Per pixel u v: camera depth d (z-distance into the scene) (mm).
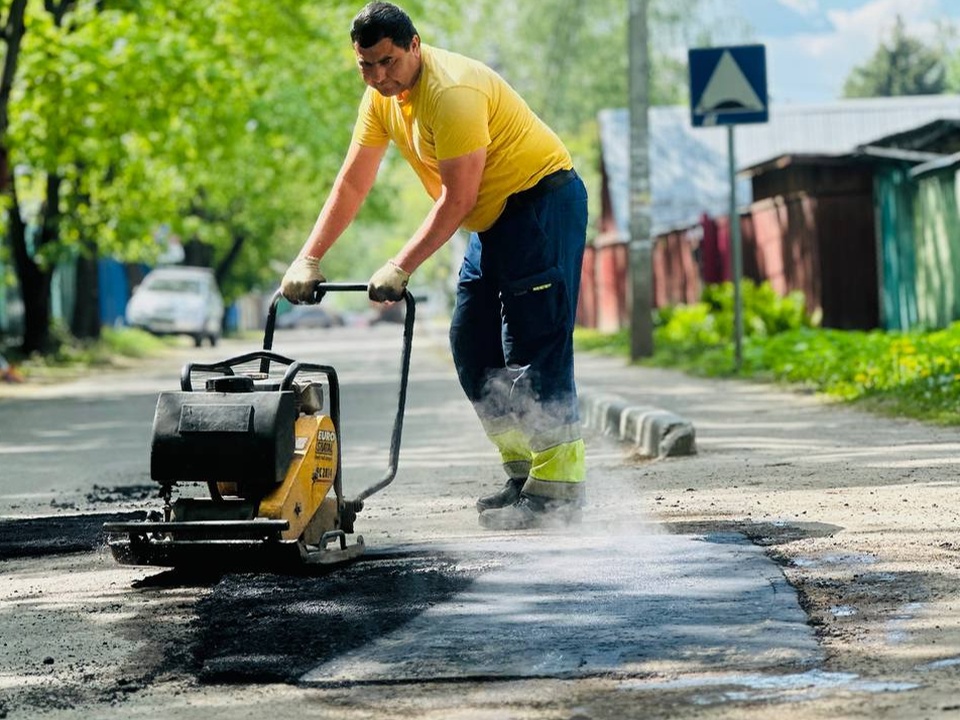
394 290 6898
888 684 4309
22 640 5387
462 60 6941
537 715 4203
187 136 31047
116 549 6062
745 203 47281
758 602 5320
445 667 4695
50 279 32156
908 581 5547
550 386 7258
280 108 35719
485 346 7484
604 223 53156
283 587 5859
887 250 26344
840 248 27109
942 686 4262
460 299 7480
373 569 6145
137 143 32188
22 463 12219
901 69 82500
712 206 47875
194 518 6027
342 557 6289
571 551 6328
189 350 43656
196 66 27797
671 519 7301
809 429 11375
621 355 27141
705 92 17984
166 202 33281
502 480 9672
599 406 12594
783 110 49781
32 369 29203
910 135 26469
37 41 27578
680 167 48938
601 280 53156
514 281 7184
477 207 7137
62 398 21000
